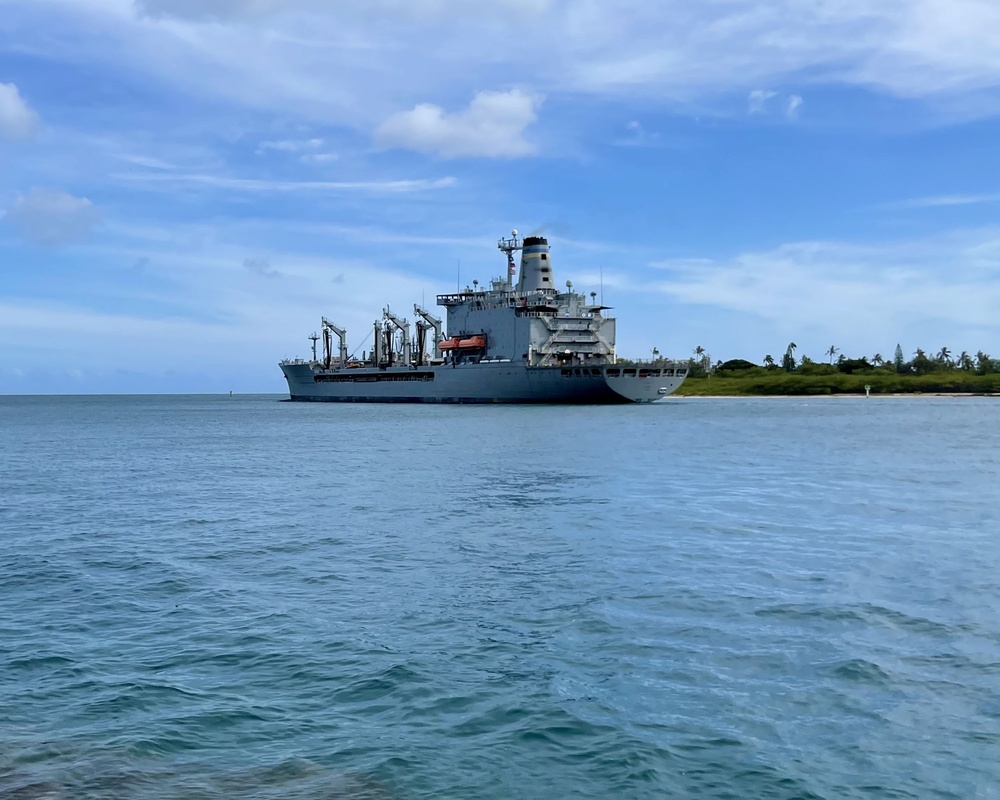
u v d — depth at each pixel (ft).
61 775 39.81
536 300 426.92
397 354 571.69
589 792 38.27
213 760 41.32
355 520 110.52
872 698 48.11
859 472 166.81
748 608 66.44
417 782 39.17
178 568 82.69
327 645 58.03
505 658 55.06
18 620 64.95
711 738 43.29
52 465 195.72
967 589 72.23
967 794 37.86
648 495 132.77
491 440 249.75
